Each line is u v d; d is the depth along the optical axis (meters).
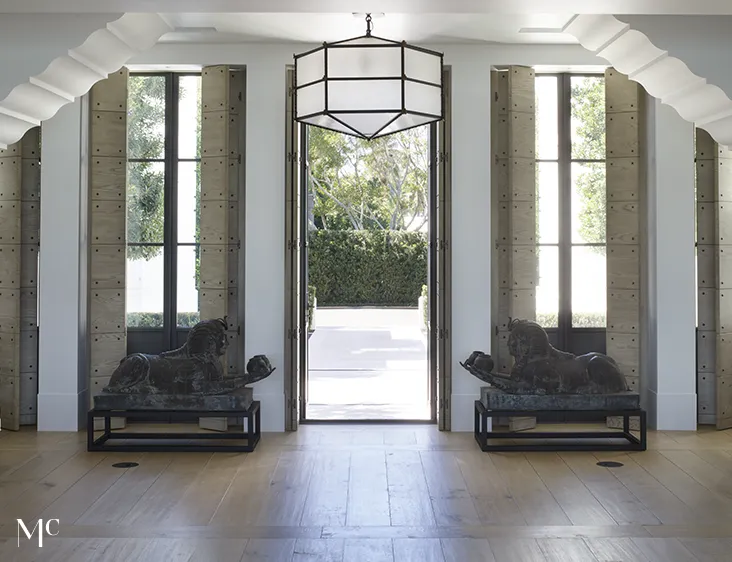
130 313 7.12
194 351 6.22
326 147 20.42
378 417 7.36
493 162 6.99
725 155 6.88
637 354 6.89
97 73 5.29
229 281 6.97
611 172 6.92
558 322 7.16
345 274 20.59
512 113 6.82
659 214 6.72
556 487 5.10
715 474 5.40
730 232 6.88
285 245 6.80
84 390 6.89
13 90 4.89
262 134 6.82
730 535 4.18
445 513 4.57
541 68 7.00
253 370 6.27
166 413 6.09
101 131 6.81
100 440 6.12
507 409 6.14
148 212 7.13
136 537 4.15
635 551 3.95
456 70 6.81
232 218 6.98
